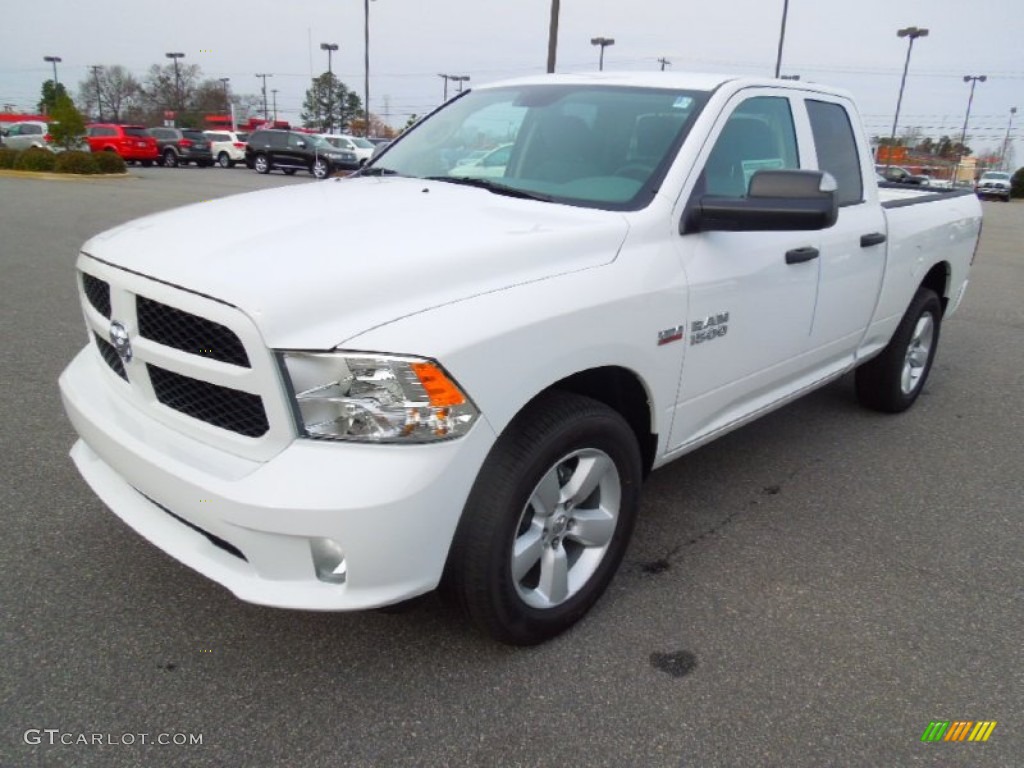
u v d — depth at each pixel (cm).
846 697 263
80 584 303
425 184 344
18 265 908
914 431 514
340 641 279
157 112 8038
